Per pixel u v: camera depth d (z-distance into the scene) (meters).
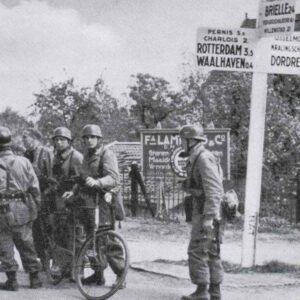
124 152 25.59
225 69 10.27
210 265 8.45
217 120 22.64
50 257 9.79
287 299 8.88
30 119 27.88
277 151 20.83
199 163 8.21
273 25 10.11
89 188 9.12
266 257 12.03
